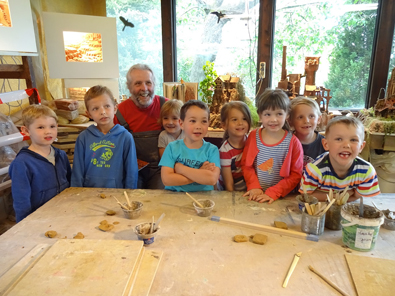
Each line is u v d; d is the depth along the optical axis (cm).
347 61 271
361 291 75
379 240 101
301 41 277
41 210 125
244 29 288
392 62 262
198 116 136
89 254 87
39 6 272
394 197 133
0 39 190
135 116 207
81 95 283
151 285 78
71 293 71
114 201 134
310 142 160
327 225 110
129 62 321
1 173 193
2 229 202
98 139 166
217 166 141
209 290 77
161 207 127
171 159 144
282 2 271
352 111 277
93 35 258
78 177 164
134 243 93
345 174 120
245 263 88
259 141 147
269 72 287
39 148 155
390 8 247
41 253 90
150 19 305
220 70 305
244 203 131
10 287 75
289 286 78
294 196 141
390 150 222
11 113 265
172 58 306
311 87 238
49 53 252
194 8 293
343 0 259
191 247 96
